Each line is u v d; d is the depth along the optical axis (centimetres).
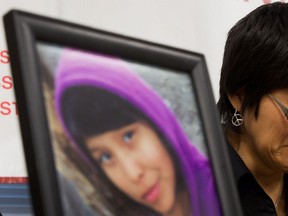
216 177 39
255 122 76
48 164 30
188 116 39
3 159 103
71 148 32
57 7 111
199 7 125
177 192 37
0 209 103
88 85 34
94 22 114
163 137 37
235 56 76
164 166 37
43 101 31
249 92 76
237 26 78
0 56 103
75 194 32
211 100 41
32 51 31
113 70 36
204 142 40
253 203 81
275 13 75
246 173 79
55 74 33
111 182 34
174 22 122
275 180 85
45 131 31
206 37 124
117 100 36
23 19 31
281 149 76
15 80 31
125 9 117
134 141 36
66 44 34
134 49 37
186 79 40
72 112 33
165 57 39
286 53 71
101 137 34
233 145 84
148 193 35
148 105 37
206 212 38
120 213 34
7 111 104
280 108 73
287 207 87
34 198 30
